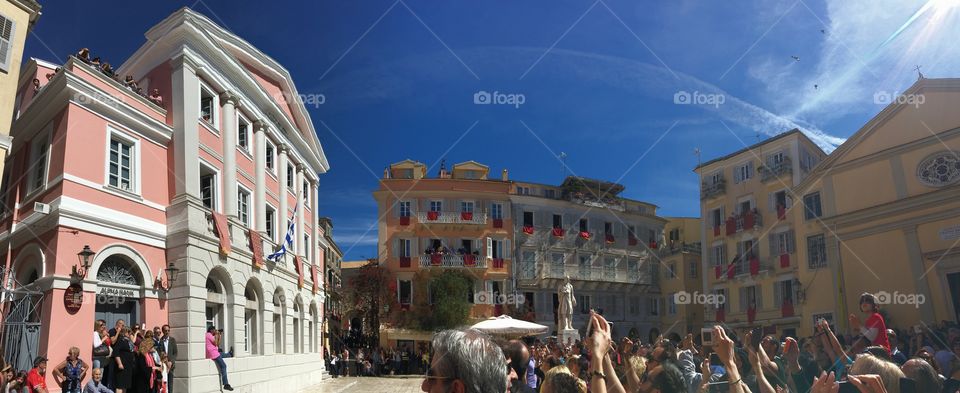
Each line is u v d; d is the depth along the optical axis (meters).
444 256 44.97
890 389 3.76
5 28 14.20
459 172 50.12
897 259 20.73
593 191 51.25
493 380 2.34
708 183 38.62
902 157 20.61
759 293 33.91
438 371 2.35
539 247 47.69
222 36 21.52
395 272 44.97
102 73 16.08
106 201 15.54
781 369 5.68
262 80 25.53
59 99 15.17
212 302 18.47
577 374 6.16
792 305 29.81
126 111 16.36
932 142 19.61
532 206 48.34
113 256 15.67
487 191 47.25
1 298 14.79
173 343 15.81
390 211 45.97
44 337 13.63
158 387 13.95
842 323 23.16
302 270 27.77
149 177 17.11
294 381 25.33
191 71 18.53
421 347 41.75
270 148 25.58
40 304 14.09
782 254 32.78
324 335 37.56
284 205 26.14
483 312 44.72
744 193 36.22
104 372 13.08
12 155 17.80
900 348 11.72
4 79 14.13
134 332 13.98
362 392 23.73
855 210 22.50
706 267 37.97
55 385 13.41
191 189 17.70
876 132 21.52
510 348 5.46
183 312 16.47
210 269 17.91
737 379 3.56
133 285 15.91
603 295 49.53
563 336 26.59
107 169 15.76
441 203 46.66
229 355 18.84
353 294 45.31
